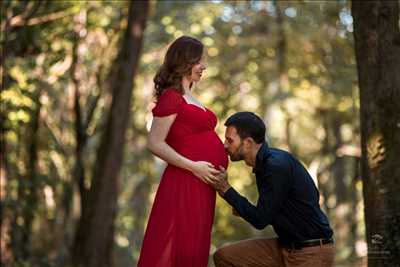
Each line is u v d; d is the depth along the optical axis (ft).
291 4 80.07
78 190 68.95
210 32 85.15
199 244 19.88
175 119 19.92
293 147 103.40
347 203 87.61
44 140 71.97
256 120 19.74
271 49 83.41
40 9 59.62
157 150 19.77
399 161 24.57
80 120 67.87
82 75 69.72
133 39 57.77
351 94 82.23
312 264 19.48
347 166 98.12
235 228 100.48
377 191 24.70
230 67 86.12
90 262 56.13
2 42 55.83
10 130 59.52
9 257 57.52
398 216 24.20
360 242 72.69
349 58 79.46
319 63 81.92
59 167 77.20
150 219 20.27
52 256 79.00
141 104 90.89
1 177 57.11
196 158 19.85
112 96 58.03
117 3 66.80
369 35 25.43
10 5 56.13
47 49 63.98
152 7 79.97
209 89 88.89
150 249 20.02
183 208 19.81
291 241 19.71
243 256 20.67
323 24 79.20
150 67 87.86
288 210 19.47
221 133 87.20
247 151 19.66
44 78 67.36
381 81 25.12
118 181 57.57
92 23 67.10
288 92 83.71
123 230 97.30
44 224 80.18
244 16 83.61
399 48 25.29
